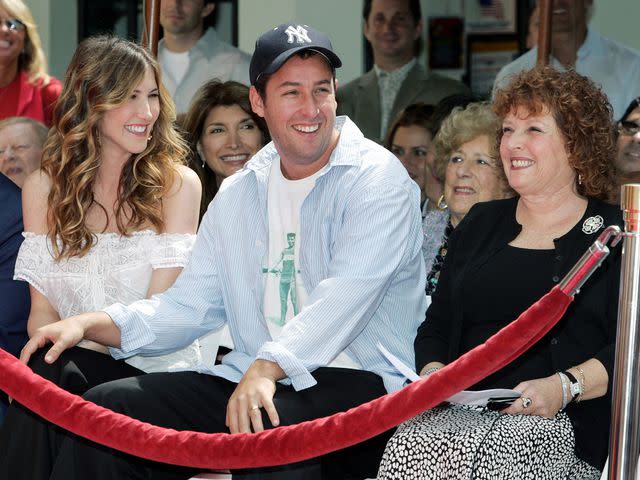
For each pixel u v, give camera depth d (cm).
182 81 784
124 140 453
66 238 455
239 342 431
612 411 333
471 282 402
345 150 420
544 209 396
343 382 398
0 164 565
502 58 976
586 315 381
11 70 686
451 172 520
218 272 438
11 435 396
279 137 415
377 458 424
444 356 409
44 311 465
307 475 365
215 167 591
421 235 438
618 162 548
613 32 912
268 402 364
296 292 423
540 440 347
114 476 379
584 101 388
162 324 429
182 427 401
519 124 392
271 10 880
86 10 936
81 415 351
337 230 415
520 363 388
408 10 798
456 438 335
